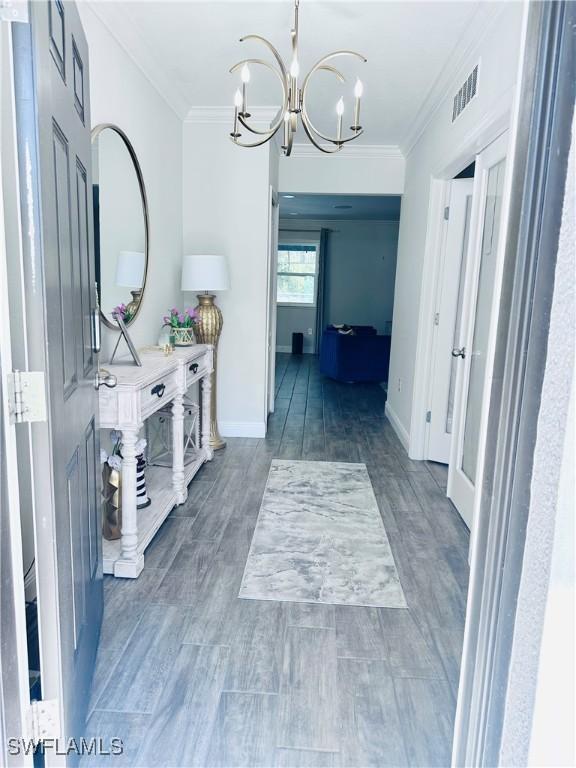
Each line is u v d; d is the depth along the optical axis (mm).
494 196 2717
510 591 932
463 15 2404
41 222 1021
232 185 4059
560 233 811
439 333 3814
